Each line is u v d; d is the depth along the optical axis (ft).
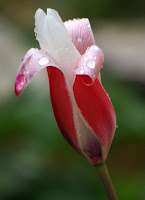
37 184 1.55
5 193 1.51
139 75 2.74
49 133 1.74
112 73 2.83
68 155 1.71
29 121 1.79
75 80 0.81
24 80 0.78
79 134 0.83
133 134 1.83
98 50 0.79
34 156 1.68
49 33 0.80
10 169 1.59
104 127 0.83
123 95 1.97
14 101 1.98
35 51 0.80
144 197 1.44
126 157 1.85
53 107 0.83
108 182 0.85
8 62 2.64
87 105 0.82
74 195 1.52
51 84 0.82
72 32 0.83
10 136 1.78
